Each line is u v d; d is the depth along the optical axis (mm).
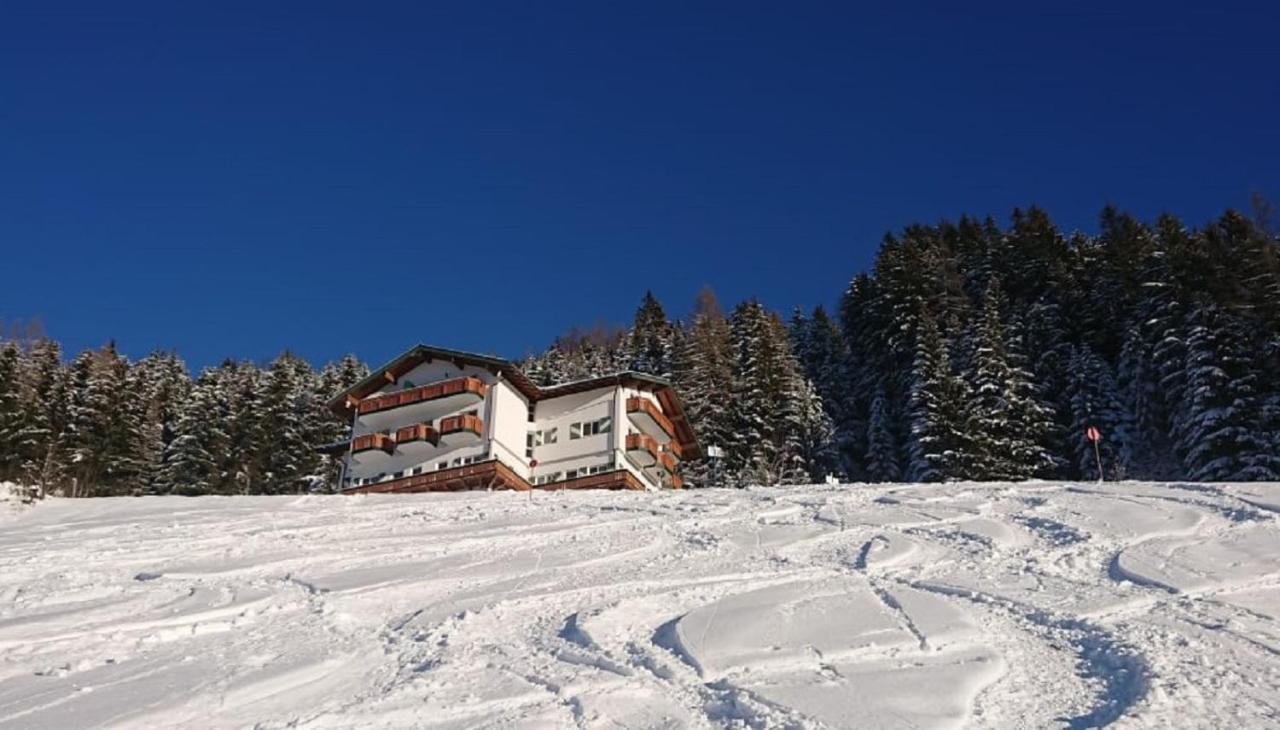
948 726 7281
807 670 8773
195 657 10227
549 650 10047
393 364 49281
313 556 16656
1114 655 8977
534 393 48875
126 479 57219
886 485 24031
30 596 13711
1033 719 7484
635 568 14602
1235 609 10672
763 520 19156
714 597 12242
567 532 18359
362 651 10406
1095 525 16219
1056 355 52938
